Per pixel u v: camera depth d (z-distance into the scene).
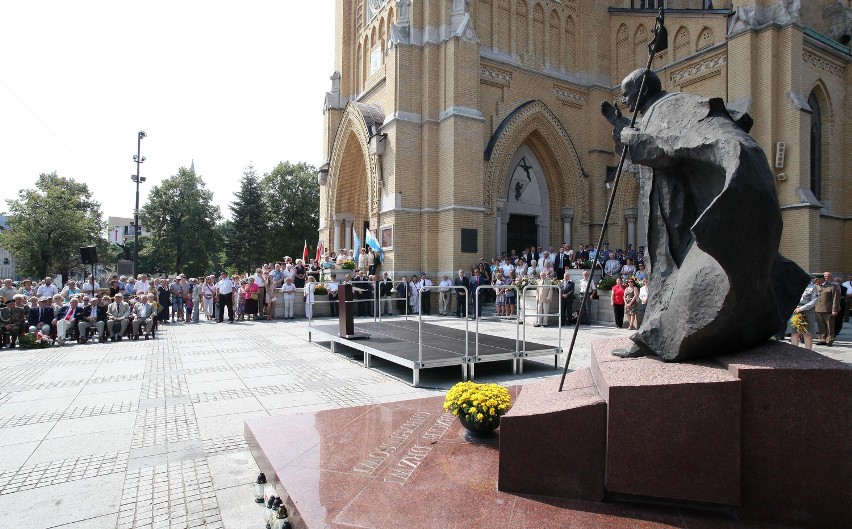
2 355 11.96
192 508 4.11
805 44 20.97
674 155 3.65
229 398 7.57
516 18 25.20
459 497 3.45
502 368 9.79
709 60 21.97
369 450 4.44
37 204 47.59
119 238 29.11
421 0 22.92
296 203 60.38
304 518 3.14
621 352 4.20
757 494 3.12
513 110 24.22
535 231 26.39
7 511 4.05
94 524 3.85
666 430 3.21
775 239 3.23
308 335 14.36
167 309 20.22
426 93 22.39
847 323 18.62
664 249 4.07
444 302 21.11
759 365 3.17
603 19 27.23
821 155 22.50
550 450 3.46
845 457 3.00
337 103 31.22
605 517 3.14
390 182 22.44
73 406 7.18
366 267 22.80
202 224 61.72
